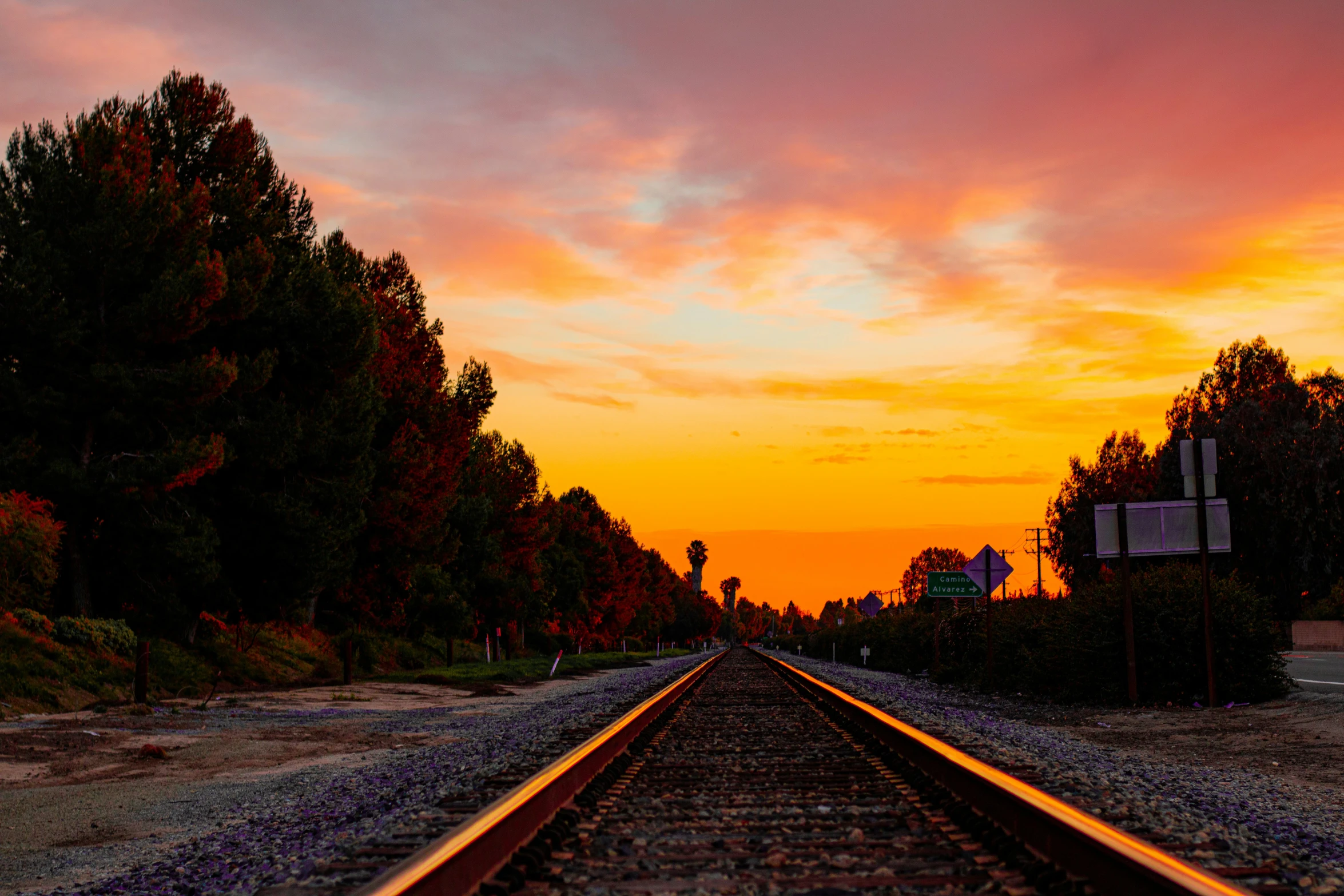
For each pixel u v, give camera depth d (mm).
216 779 11461
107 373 25812
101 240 26047
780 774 9266
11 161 27531
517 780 8602
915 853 5875
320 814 8406
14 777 11375
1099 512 20047
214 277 27047
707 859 5770
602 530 120750
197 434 28188
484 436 66000
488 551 58781
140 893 6102
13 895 6426
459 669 40344
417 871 4312
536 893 5020
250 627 34375
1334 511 54438
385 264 47000
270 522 30391
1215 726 15828
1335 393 60781
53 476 24844
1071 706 20609
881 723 11883
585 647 100438
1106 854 4566
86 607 26656
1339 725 14516
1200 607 19688
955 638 32938
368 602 41094
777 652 94562
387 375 40625
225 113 33531
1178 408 67312
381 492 38562
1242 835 6562
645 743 11977
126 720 16984
